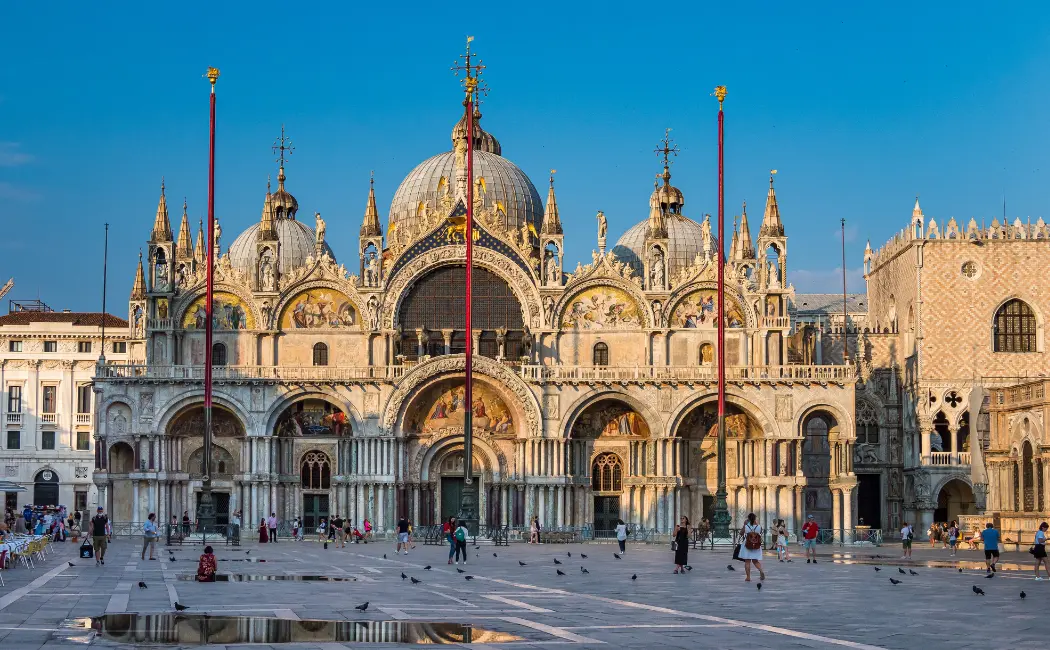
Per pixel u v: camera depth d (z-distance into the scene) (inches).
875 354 5403.5
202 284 5078.7
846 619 1760.6
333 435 5064.0
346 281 5054.1
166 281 5073.8
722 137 4069.9
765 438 4872.0
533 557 3474.4
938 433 5339.6
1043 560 2618.1
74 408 6569.9
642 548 4222.4
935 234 5191.9
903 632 1616.6
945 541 4658.0
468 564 3095.5
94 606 1878.7
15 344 6574.8
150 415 4968.0
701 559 3339.1
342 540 4259.4
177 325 5073.8
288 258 6200.8
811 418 5004.9
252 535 4931.1
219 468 5103.3
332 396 4955.7
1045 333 5152.6
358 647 1456.7
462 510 4015.8
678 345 5034.5
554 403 4921.3
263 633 1581.0
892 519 5246.1
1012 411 3914.9
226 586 2283.5
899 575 2682.1
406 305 5113.2
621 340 5032.0
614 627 1656.0
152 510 4936.0
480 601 2009.1
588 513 4985.2
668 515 4906.5
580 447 5009.8
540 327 5019.7
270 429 4970.5
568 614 1813.5
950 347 5157.5
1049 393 3641.7
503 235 5073.8
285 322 5073.8
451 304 5108.3
